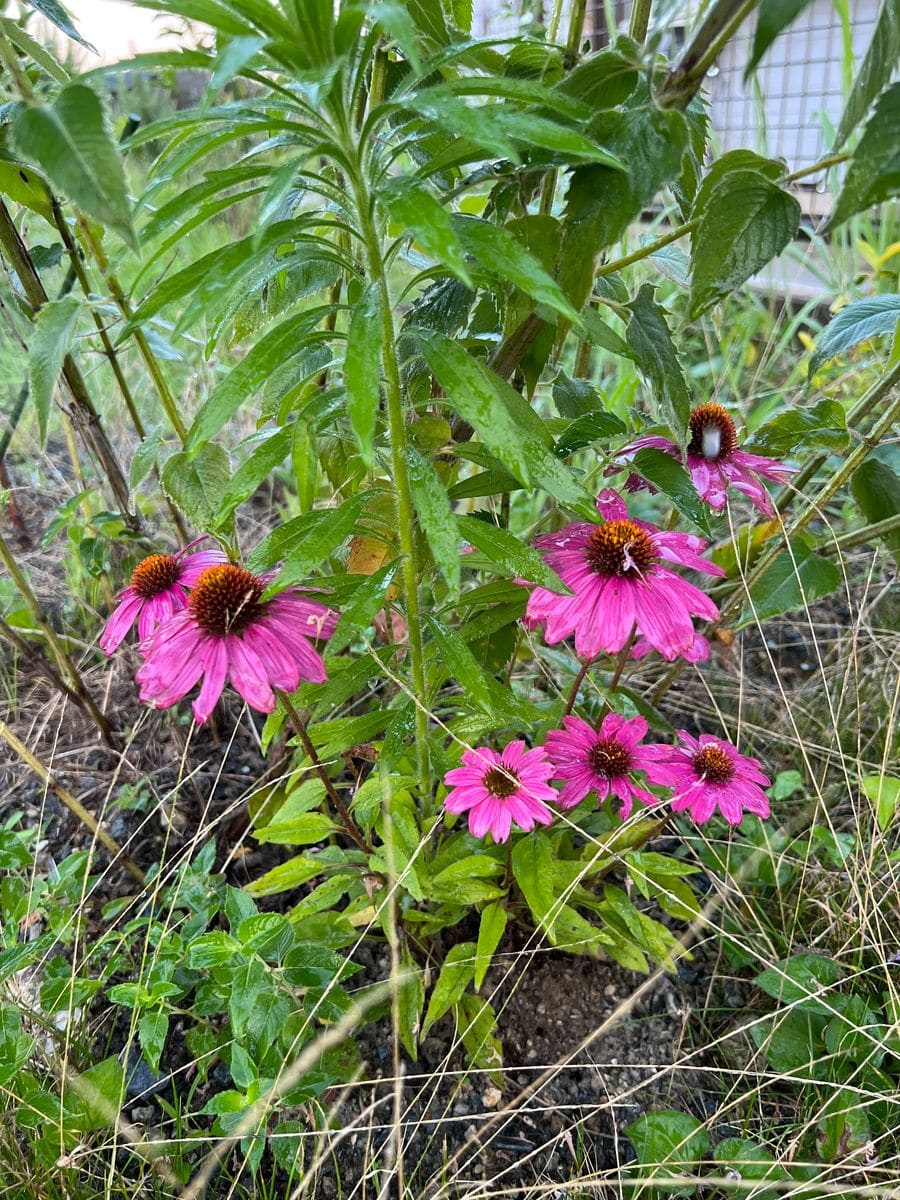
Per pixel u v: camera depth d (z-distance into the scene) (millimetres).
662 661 686
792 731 631
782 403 889
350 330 285
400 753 396
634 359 385
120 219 218
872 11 903
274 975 379
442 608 424
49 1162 364
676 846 562
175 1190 395
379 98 445
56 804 585
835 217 279
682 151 310
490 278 371
